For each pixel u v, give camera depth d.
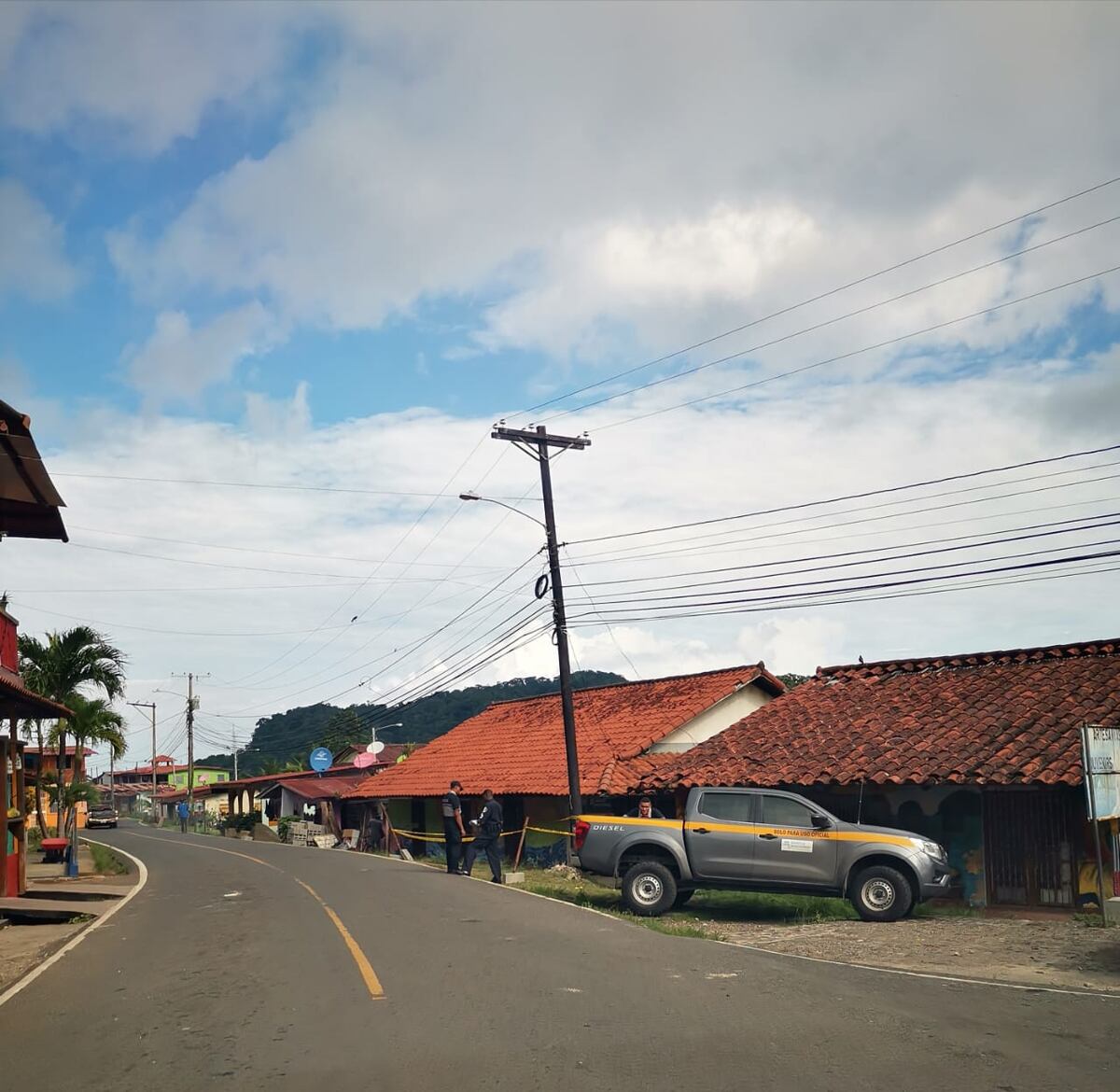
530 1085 7.21
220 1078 7.61
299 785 58.66
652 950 13.06
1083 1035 8.55
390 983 10.95
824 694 25.64
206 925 16.58
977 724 20.64
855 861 17.00
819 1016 9.21
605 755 31.42
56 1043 9.05
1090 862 17.77
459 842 25.47
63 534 15.41
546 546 26.69
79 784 39.56
